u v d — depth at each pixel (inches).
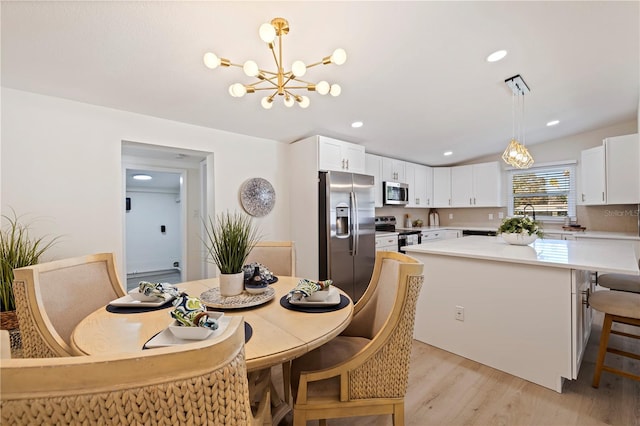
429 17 72.9
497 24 77.3
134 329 44.2
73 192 96.0
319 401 44.9
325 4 65.6
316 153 141.0
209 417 17.3
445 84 108.8
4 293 76.3
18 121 87.6
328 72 94.2
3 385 14.7
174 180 219.8
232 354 18.5
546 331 74.8
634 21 78.9
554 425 60.9
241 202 137.3
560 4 71.8
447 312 94.6
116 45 73.0
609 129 171.3
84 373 15.2
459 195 227.8
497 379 78.3
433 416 64.2
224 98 104.2
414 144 180.1
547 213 196.7
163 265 252.5
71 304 54.1
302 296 56.1
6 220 85.4
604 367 72.3
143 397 15.8
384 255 64.2
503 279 82.5
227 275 58.7
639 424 60.6
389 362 45.3
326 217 139.6
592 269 66.9
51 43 70.4
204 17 66.3
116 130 104.8
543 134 179.9
